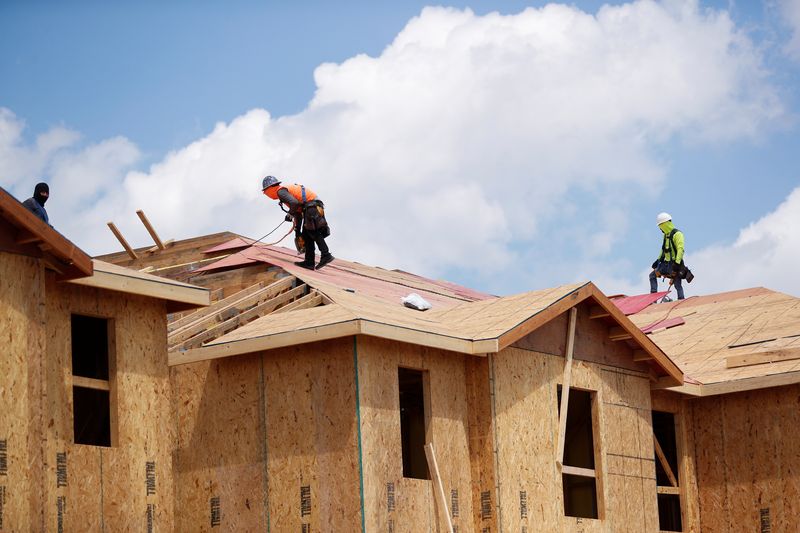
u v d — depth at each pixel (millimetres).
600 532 16828
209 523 15125
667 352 22047
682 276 26188
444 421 15414
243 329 15570
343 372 14477
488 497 15523
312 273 19234
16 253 11609
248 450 15047
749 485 19125
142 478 12992
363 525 13977
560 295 16594
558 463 16406
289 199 19188
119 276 12820
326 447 14445
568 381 16812
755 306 23266
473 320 16547
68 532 12094
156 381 13406
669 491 19281
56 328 12461
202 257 21062
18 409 11359
